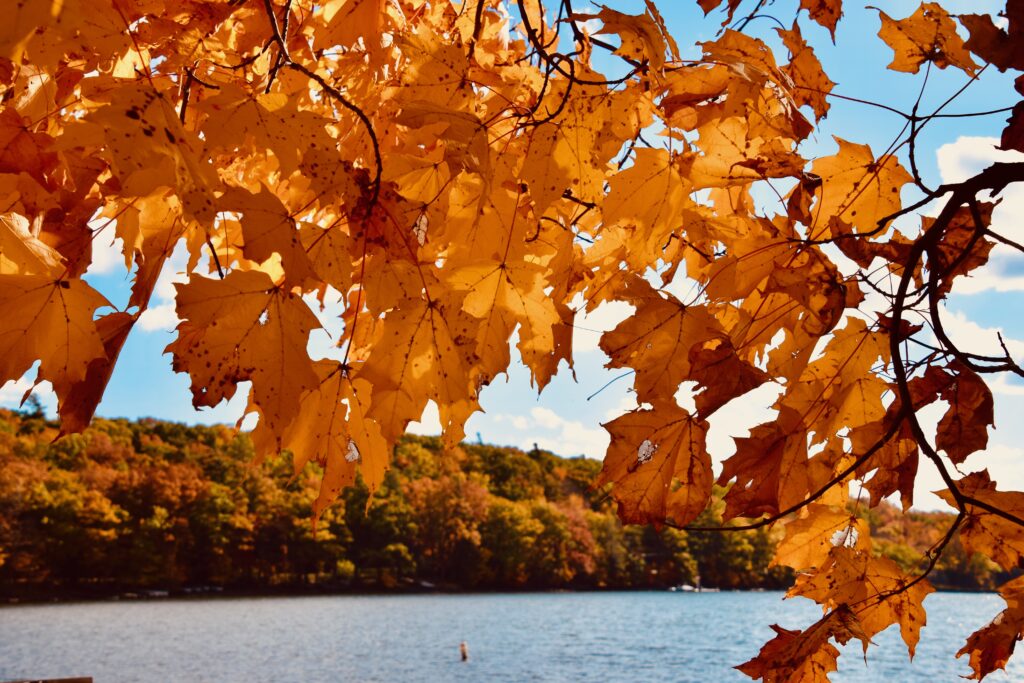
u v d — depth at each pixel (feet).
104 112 3.00
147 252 4.37
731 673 122.72
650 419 4.53
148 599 227.81
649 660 135.23
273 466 279.49
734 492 4.68
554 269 5.17
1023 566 4.79
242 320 3.45
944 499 4.84
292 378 3.52
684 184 4.43
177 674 107.76
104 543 228.02
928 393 4.82
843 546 5.25
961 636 176.14
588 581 321.52
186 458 274.16
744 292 4.50
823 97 4.52
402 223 4.13
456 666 124.26
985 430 4.74
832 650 4.52
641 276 4.55
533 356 4.70
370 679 110.32
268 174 5.93
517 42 6.15
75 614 181.37
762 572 332.80
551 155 4.45
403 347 4.26
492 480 358.02
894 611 5.25
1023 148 3.90
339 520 276.00
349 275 4.06
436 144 4.77
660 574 329.52
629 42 3.84
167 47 4.43
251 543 261.44
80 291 3.81
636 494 4.65
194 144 3.21
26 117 4.18
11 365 3.74
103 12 3.69
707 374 4.28
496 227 4.91
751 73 3.97
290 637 150.61
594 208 4.99
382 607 222.69
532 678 115.75
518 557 303.89
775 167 4.25
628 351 4.45
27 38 3.17
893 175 4.58
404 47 4.55
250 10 5.06
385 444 4.39
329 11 5.24
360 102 5.41
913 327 4.66
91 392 4.02
